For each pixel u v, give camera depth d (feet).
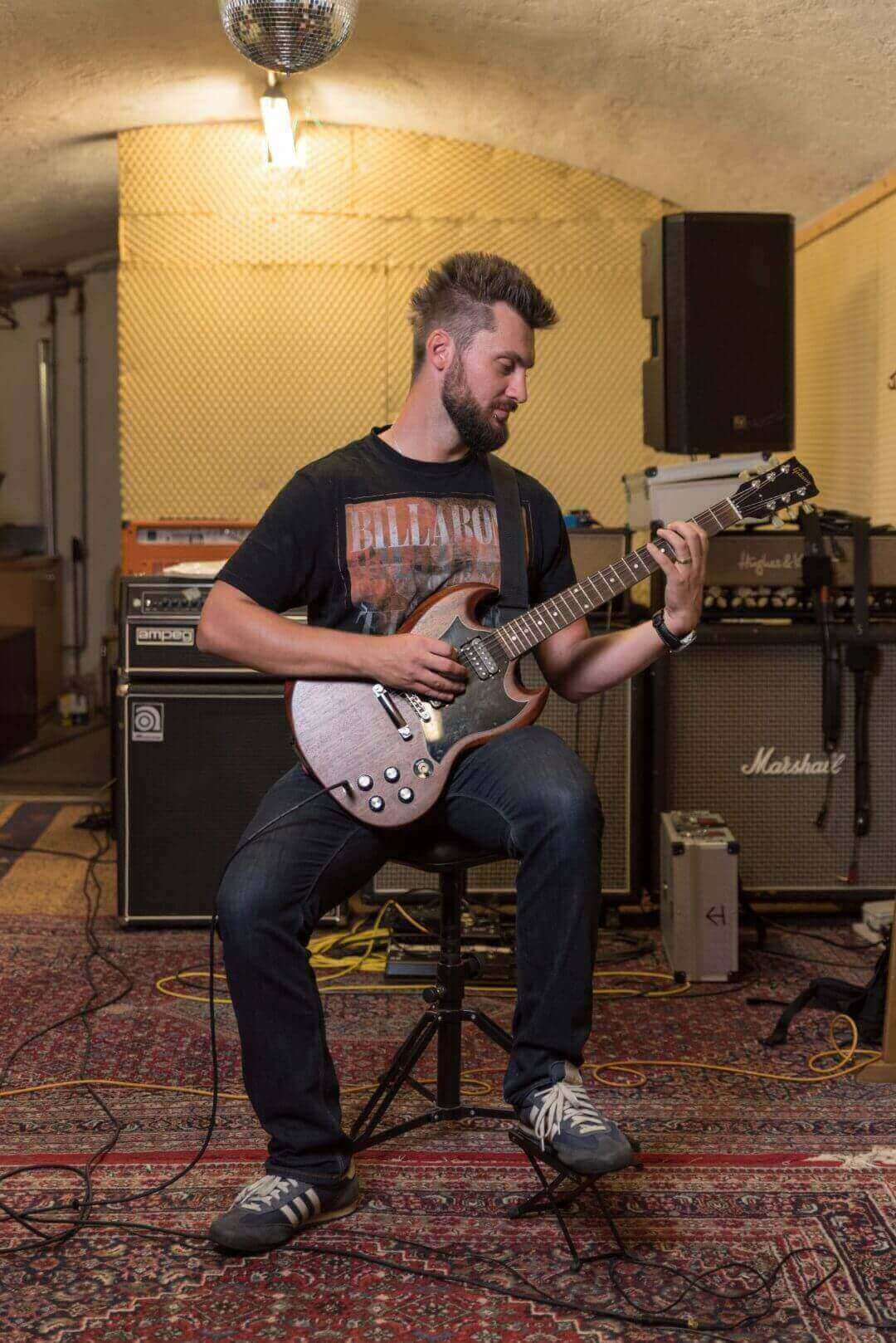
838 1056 8.48
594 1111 6.01
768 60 11.07
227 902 5.94
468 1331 5.41
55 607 23.91
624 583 6.57
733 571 10.97
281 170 14.78
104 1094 7.80
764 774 11.20
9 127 14.30
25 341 24.02
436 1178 6.75
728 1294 5.70
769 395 11.88
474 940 10.07
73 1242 6.10
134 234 14.88
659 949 10.76
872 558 11.01
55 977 9.89
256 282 14.96
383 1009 9.30
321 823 6.30
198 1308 5.56
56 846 14.21
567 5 10.69
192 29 11.78
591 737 11.19
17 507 24.39
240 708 10.88
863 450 13.76
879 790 11.23
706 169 14.15
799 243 15.69
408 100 13.67
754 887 11.24
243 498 15.24
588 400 15.48
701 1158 7.01
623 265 15.34
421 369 6.73
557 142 14.39
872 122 11.69
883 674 11.09
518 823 6.14
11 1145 7.11
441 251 15.07
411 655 6.23
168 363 15.03
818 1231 6.24
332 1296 5.67
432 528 6.72
